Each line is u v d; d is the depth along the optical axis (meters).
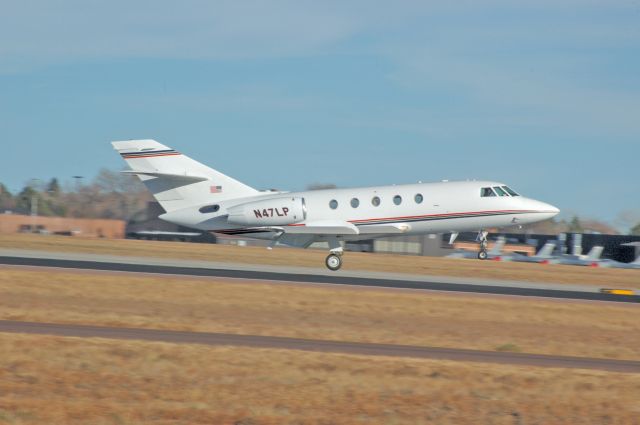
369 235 133.75
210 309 85.75
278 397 46.94
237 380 50.06
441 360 58.47
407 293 103.88
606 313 92.50
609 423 44.06
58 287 97.44
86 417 42.25
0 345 56.56
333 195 134.50
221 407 44.72
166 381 49.50
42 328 67.94
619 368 59.28
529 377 52.59
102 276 108.56
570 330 81.19
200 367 52.78
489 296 105.50
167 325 72.75
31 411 42.53
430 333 74.81
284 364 54.12
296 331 72.44
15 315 75.12
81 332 66.44
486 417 44.53
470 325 81.38
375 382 50.38
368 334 72.31
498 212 133.38
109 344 58.56
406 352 63.00
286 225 133.62
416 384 50.25
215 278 114.25
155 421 42.09
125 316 77.56
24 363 52.16
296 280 116.75
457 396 48.03
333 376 51.47
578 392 49.38
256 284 106.38
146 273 117.81
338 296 97.44
